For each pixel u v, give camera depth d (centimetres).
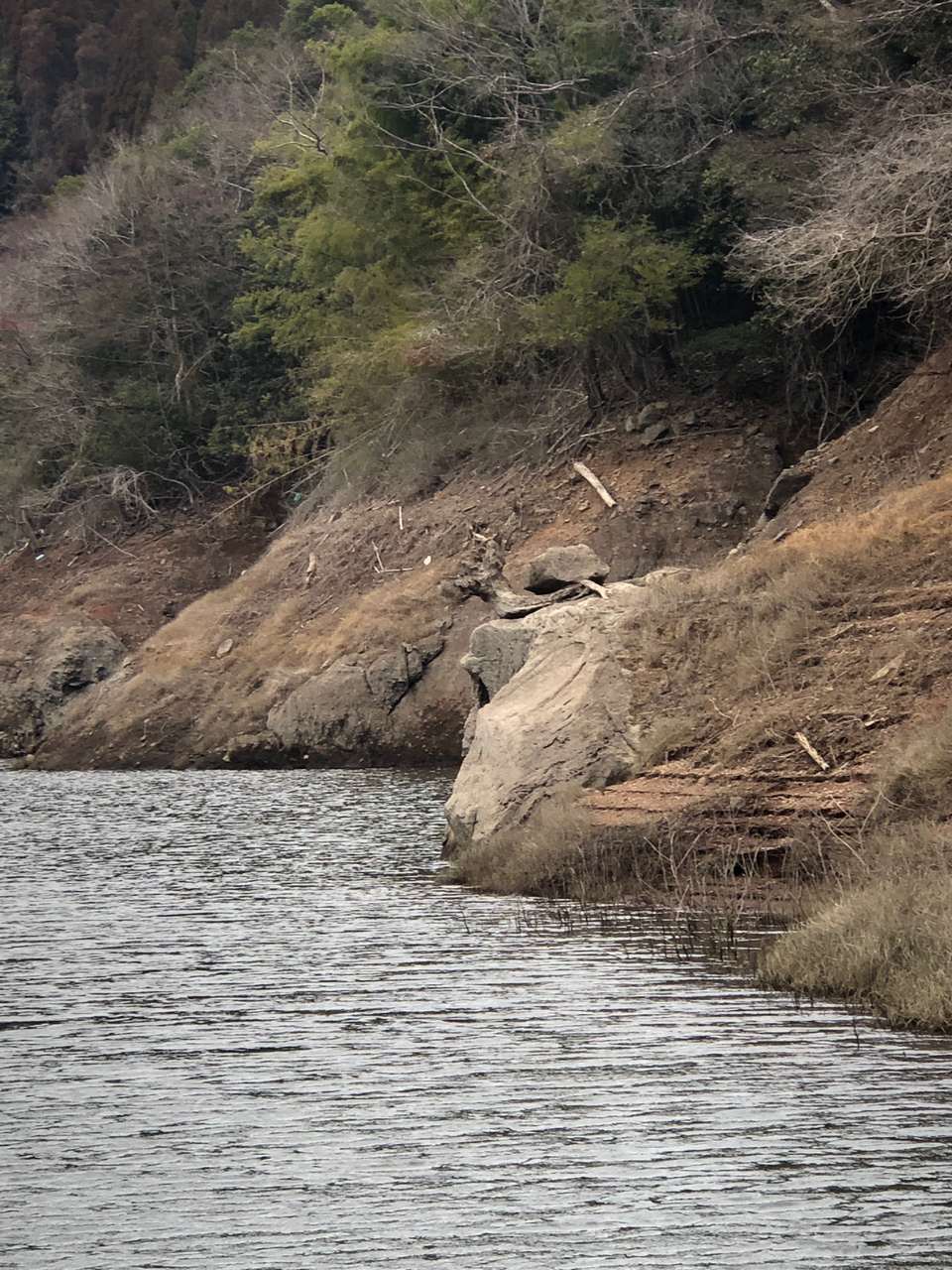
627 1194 968
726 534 5594
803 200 5078
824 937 1634
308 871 2741
